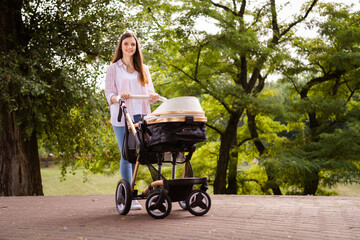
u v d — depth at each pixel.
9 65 10.14
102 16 12.03
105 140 14.15
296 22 19.73
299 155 17.62
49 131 13.30
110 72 4.75
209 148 22.00
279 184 18.09
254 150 22.53
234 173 19.92
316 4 19.67
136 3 13.19
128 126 4.43
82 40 11.66
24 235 3.26
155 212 4.04
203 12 15.26
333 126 19.59
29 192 11.62
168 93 18.56
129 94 4.38
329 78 20.14
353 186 27.50
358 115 19.33
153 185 4.16
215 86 17.03
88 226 3.62
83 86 11.73
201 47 16.55
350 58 17.75
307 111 18.66
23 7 11.83
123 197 4.36
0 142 11.55
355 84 19.94
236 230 3.15
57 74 11.18
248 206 5.01
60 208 5.51
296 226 3.32
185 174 4.39
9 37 11.03
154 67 17.50
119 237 3.02
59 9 11.60
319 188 21.06
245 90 18.23
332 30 18.12
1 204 6.37
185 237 2.92
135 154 4.37
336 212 4.28
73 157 14.31
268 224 3.44
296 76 20.70
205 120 4.01
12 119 11.52
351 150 17.17
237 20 16.50
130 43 4.67
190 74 18.30
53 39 11.09
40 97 11.67
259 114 20.14
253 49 16.52
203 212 4.05
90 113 12.26
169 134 3.85
